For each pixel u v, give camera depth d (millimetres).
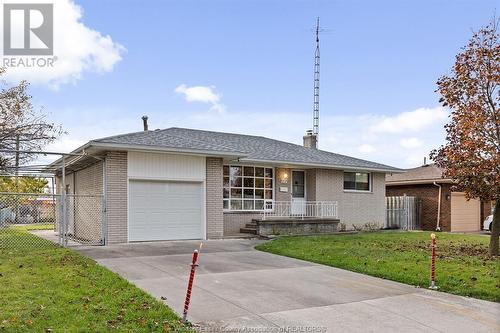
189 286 6375
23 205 19953
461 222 25016
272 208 19938
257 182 19594
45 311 6215
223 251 12930
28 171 19578
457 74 12930
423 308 7453
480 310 7422
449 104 13195
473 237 18094
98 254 11719
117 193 14281
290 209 20484
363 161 23453
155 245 13859
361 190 22594
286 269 10367
